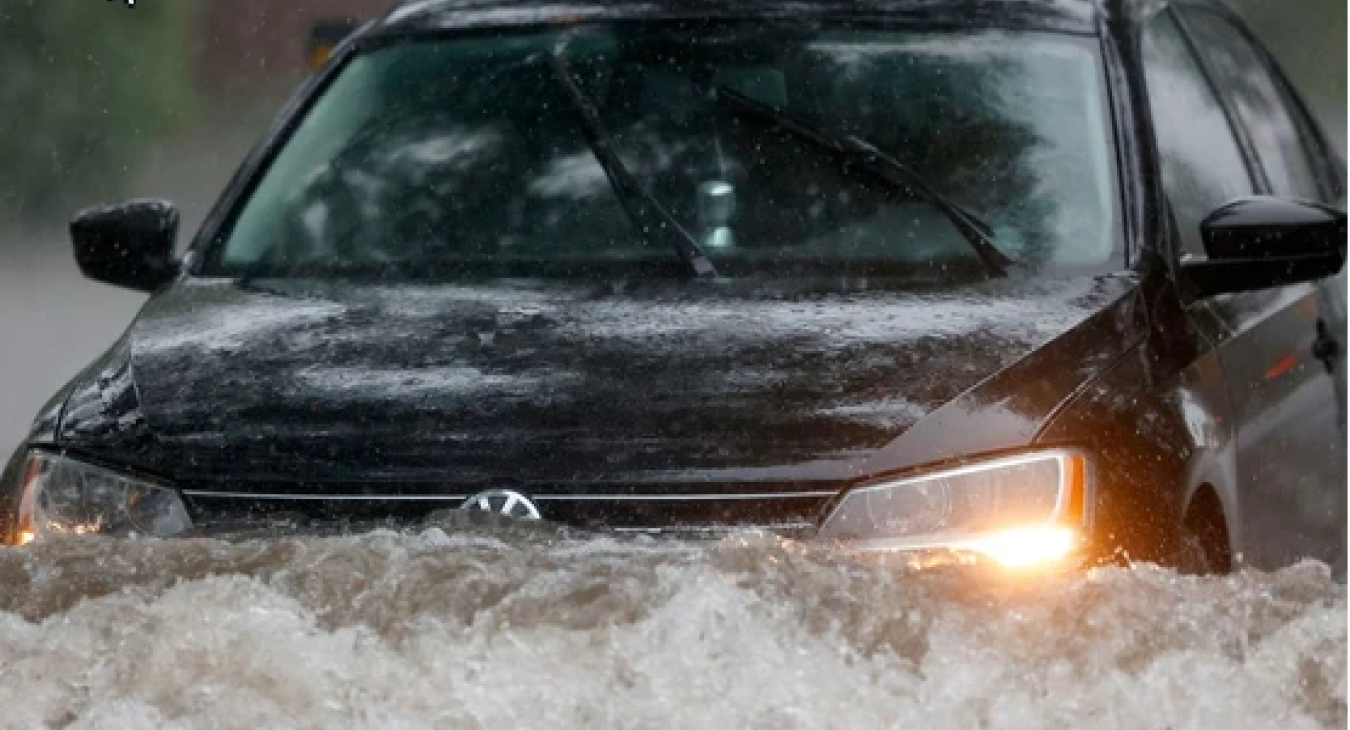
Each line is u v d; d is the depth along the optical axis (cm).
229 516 1769
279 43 6894
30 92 6481
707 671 1372
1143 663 1430
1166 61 2467
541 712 1359
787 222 2144
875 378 1798
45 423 1880
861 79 2272
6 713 1384
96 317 5359
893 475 1723
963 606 1436
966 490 1728
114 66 6588
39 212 6456
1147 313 1988
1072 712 1405
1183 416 1894
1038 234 2125
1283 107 2941
